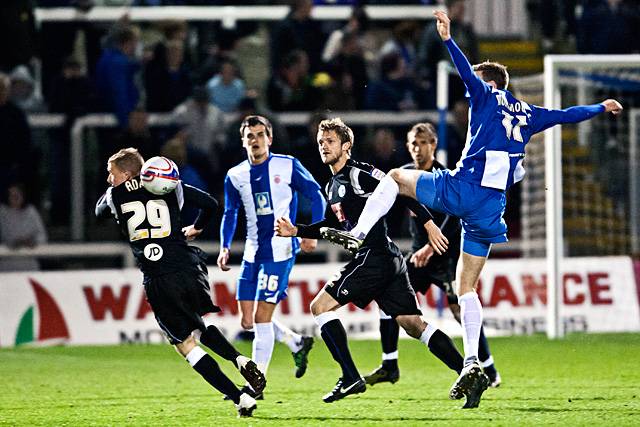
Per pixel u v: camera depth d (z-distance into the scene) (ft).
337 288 90.48
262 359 102.53
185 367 132.98
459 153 183.93
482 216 87.04
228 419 84.58
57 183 188.96
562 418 81.71
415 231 111.86
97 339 164.25
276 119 178.60
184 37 190.80
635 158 189.67
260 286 103.09
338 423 80.64
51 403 98.99
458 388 85.46
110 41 187.83
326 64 193.77
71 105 187.11
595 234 193.16
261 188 103.50
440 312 165.27
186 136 181.27
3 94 179.63
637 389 103.45
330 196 93.30
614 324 169.48
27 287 164.35
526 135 88.79
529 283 170.71
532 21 223.30
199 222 90.33
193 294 86.02
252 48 214.07
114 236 191.93
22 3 191.21
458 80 195.52
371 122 191.42
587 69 174.81
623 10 209.26
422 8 203.62
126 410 92.58
